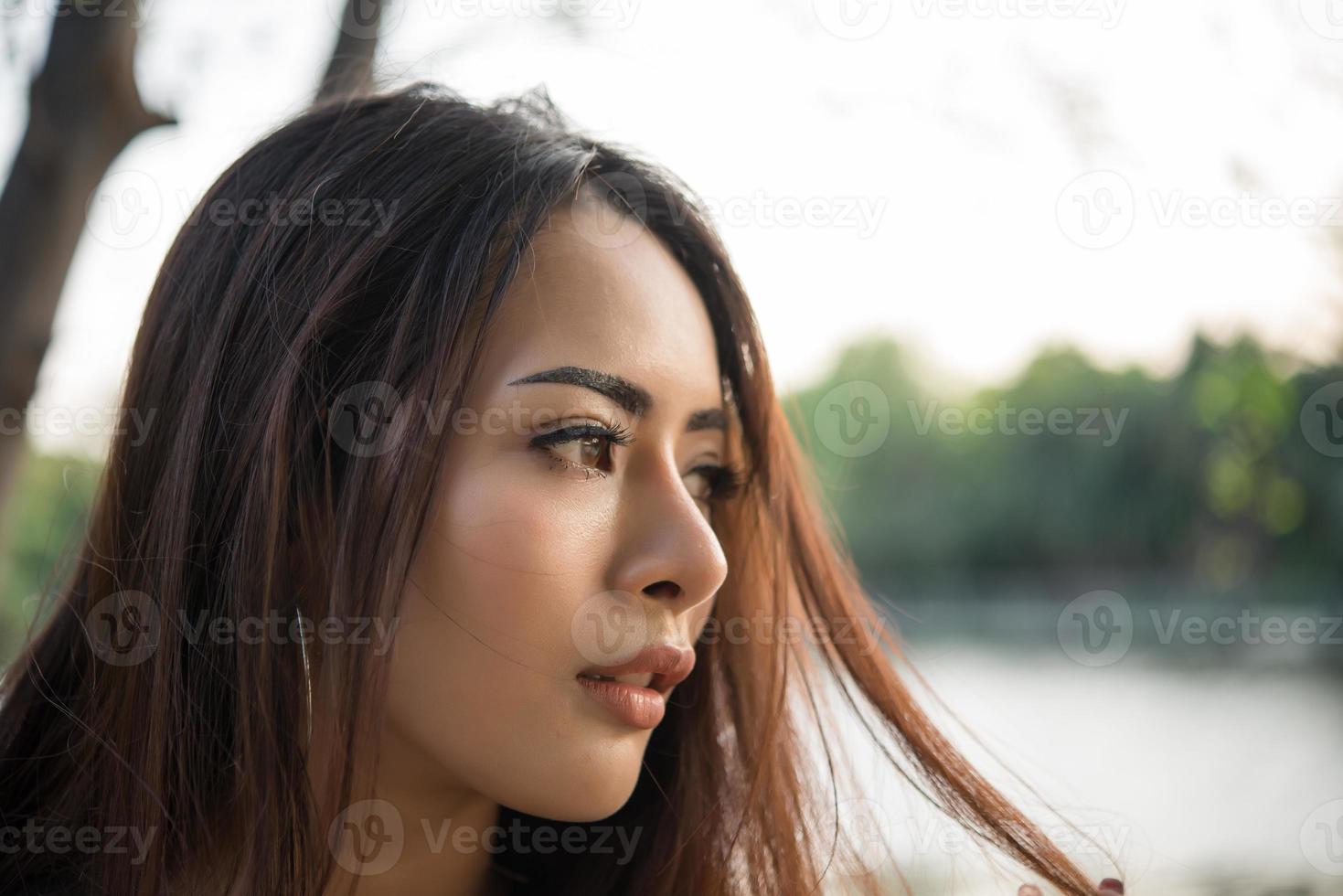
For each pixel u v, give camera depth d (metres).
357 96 0.88
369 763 0.67
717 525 0.88
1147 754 4.00
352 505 0.66
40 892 0.73
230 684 0.70
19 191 1.34
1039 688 5.69
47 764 0.80
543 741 0.64
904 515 13.51
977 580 12.89
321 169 0.76
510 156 0.72
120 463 0.79
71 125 1.33
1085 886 0.82
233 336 0.74
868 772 1.02
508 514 0.63
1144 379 11.39
